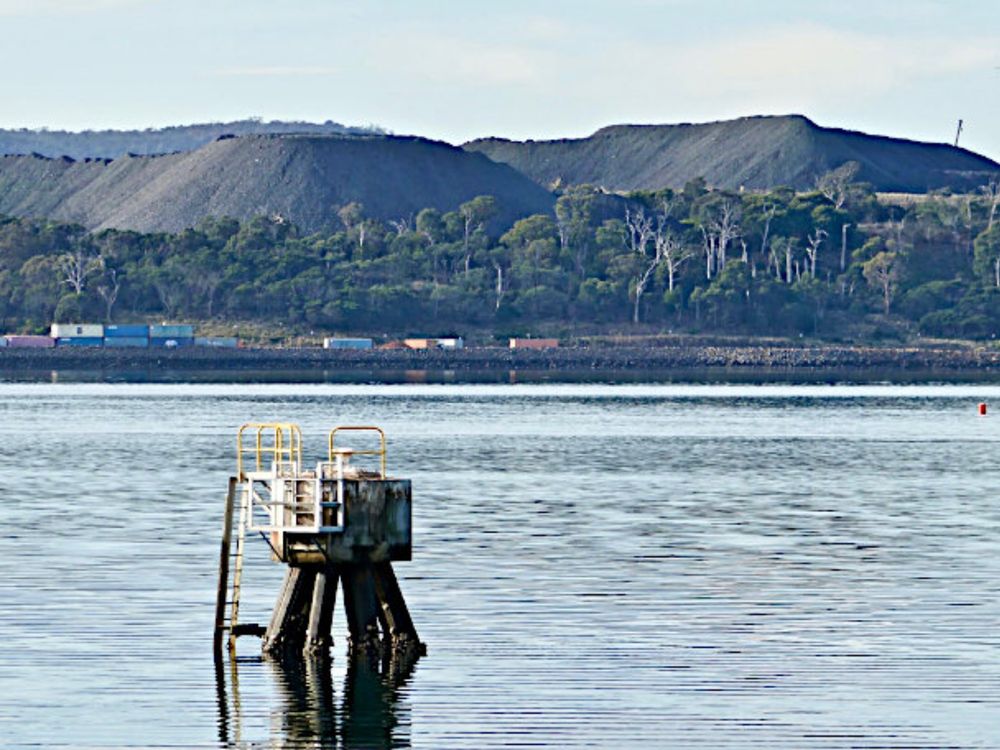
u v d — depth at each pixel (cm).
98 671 14162
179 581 18350
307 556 14175
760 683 13838
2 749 12075
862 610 16862
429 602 17225
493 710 13075
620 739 12350
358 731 12544
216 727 12638
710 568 19625
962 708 13088
